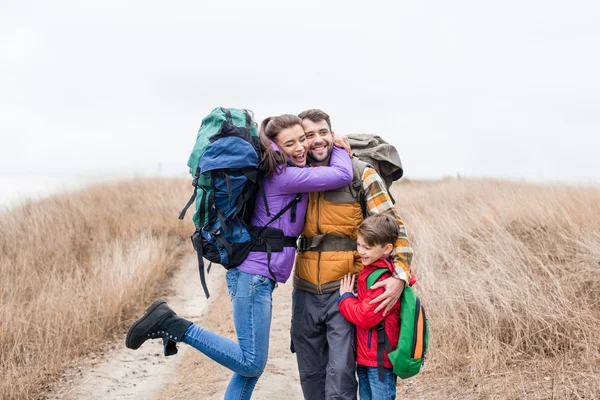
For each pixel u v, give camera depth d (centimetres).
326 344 309
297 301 308
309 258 297
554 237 604
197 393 431
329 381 282
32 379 441
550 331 420
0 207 1047
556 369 378
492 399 356
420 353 272
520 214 713
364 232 273
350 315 276
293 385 435
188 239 1060
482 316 471
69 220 1030
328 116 308
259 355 287
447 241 670
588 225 597
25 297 619
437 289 538
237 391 302
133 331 281
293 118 292
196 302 748
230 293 292
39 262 762
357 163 299
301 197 292
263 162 281
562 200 721
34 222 955
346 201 294
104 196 1313
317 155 298
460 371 412
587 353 384
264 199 283
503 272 510
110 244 907
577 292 479
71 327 535
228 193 270
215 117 283
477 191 1092
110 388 462
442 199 1063
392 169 313
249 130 281
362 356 283
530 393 352
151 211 1188
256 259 287
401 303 278
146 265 802
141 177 1638
